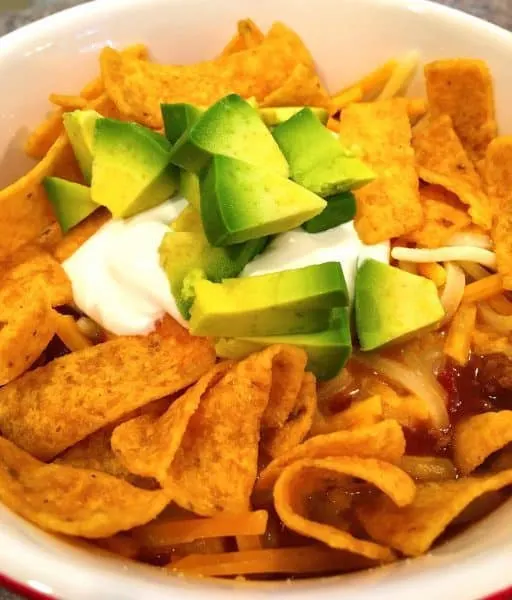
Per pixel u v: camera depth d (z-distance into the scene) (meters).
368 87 0.22
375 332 0.17
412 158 0.19
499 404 0.18
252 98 0.19
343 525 0.15
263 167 0.17
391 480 0.14
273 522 0.16
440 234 0.19
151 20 0.21
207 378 0.15
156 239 0.17
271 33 0.21
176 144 0.17
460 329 0.18
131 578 0.12
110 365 0.16
